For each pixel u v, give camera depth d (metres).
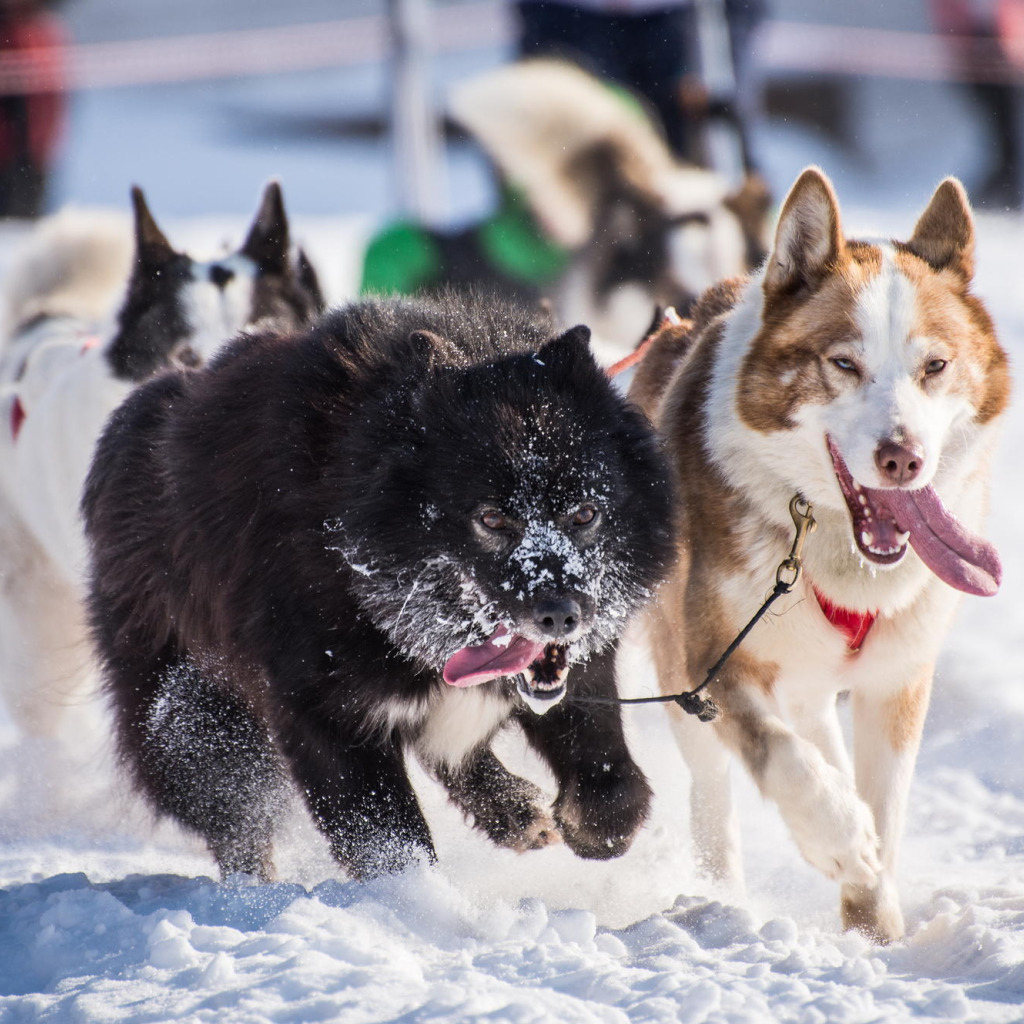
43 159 34.28
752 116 19.72
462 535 6.55
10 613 11.01
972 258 7.34
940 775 10.12
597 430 6.83
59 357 11.50
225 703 7.82
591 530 6.70
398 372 6.75
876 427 6.77
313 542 6.69
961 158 41.06
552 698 6.88
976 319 7.24
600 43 18.56
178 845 9.10
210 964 5.54
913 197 39.38
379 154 46.19
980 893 7.33
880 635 7.59
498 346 7.09
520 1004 4.98
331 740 7.00
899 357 6.94
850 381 7.01
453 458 6.52
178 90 50.78
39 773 10.27
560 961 5.70
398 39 22.86
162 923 6.10
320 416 6.75
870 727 7.85
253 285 11.71
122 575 7.92
